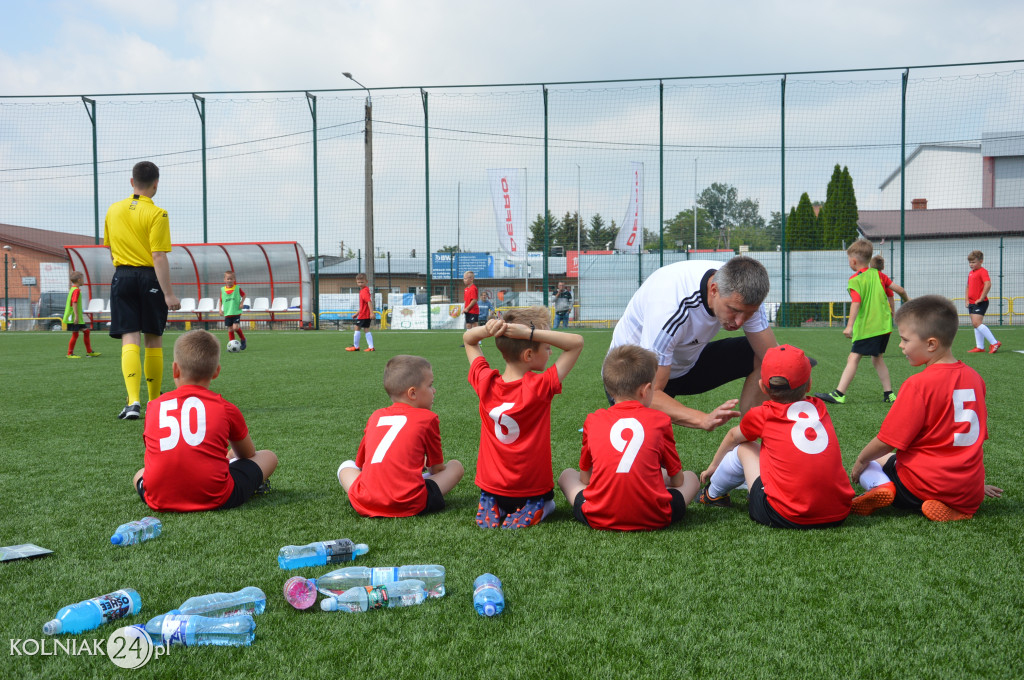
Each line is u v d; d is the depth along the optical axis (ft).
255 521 8.13
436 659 4.92
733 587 6.15
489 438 7.98
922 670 4.75
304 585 5.72
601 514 7.72
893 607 5.73
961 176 92.43
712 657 4.94
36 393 20.20
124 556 6.95
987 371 23.52
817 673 4.72
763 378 7.83
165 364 26.11
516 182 62.64
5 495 9.30
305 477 10.41
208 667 4.82
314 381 23.13
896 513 8.34
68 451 12.25
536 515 8.00
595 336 48.67
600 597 5.95
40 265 98.89
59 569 6.60
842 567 6.59
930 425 7.98
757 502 7.96
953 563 6.67
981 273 31.17
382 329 62.13
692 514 8.46
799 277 58.70
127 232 15.92
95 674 4.72
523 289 109.81
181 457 8.30
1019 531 7.59
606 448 7.70
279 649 5.07
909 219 85.56
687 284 8.96
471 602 5.89
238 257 63.67
